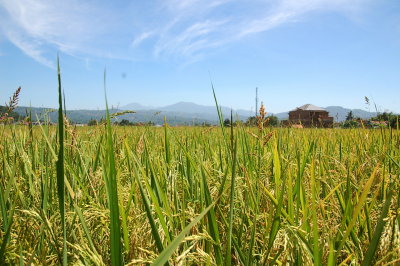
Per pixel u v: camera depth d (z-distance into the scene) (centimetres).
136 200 274
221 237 241
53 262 191
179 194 326
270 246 184
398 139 445
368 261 146
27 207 262
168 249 114
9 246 193
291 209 231
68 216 227
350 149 512
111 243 151
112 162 152
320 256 175
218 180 326
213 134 731
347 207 217
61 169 143
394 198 270
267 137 327
